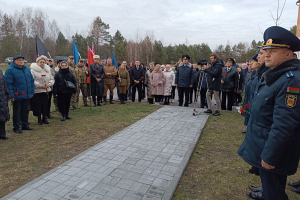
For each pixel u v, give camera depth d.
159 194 2.81
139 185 3.01
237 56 49.50
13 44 38.41
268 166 1.89
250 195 2.88
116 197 2.74
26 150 4.36
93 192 2.85
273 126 1.84
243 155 2.28
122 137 4.99
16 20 45.53
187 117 6.88
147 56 50.34
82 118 6.88
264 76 2.11
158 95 9.80
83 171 3.40
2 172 3.47
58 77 6.41
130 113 7.54
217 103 7.16
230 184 3.20
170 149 4.29
